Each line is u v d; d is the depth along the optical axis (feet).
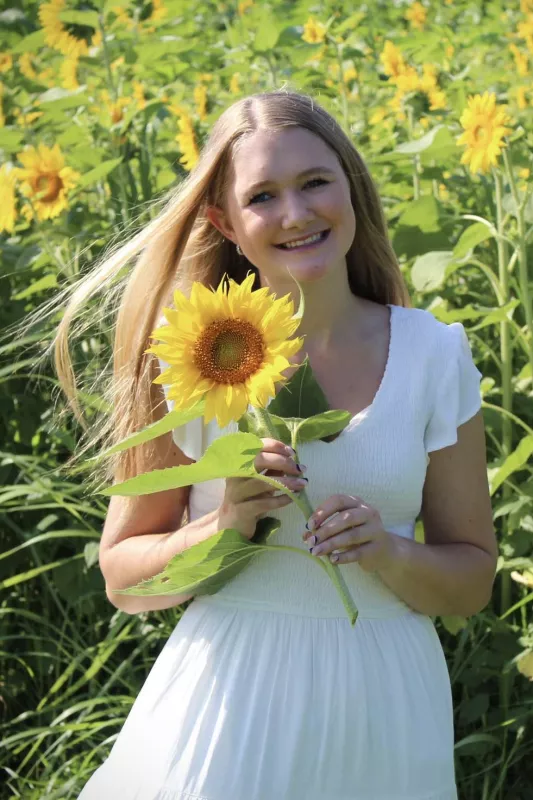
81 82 16.56
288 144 6.37
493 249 11.88
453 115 13.17
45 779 9.97
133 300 7.18
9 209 11.50
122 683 10.50
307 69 14.75
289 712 6.18
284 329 5.23
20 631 11.46
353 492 6.43
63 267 10.55
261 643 6.35
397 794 6.28
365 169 7.07
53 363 11.47
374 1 23.54
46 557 11.47
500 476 9.21
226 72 15.21
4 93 13.52
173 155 13.26
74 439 11.08
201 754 6.17
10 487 9.98
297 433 5.88
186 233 7.07
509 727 9.62
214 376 5.23
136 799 6.29
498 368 11.43
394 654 6.43
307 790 6.14
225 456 5.39
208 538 5.79
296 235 6.37
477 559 6.76
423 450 6.62
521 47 17.92
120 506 7.07
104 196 13.07
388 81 14.66
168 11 19.30
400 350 6.63
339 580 5.94
